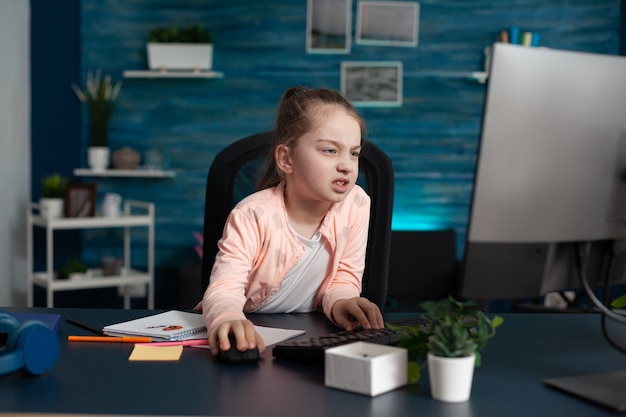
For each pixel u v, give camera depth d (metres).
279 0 4.06
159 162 4.07
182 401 0.87
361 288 1.63
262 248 1.41
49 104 4.09
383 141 4.10
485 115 1.01
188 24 4.08
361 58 4.07
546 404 0.87
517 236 1.04
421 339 0.95
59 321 1.24
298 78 4.08
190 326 1.24
